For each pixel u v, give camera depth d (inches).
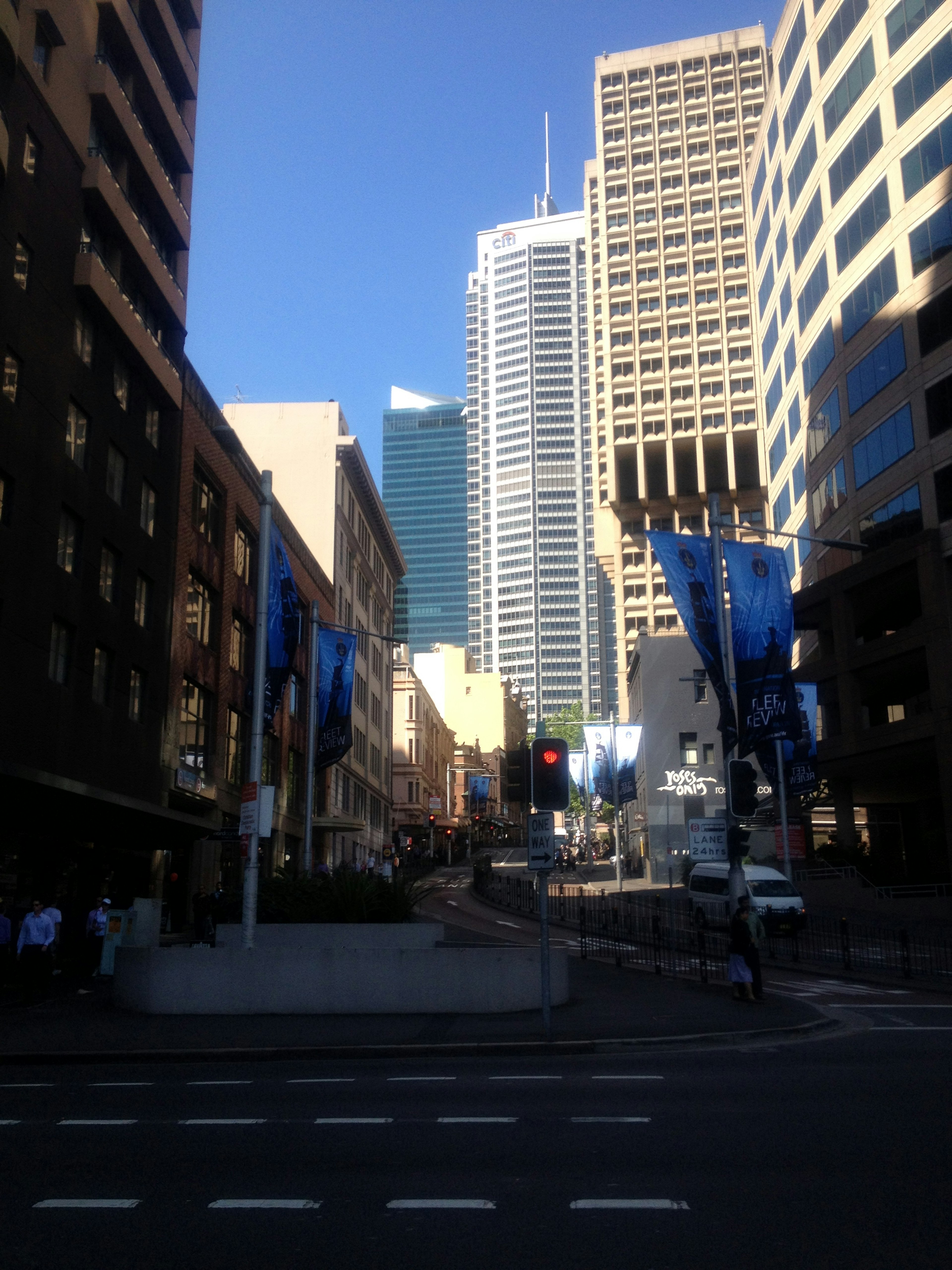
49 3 1152.8
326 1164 301.7
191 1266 219.5
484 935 1496.1
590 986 893.8
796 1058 518.0
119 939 979.9
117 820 1199.6
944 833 1872.5
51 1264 221.1
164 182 1478.8
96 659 1252.5
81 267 1201.4
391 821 3585.1
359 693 3031.5
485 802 4899.1
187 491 1566.2
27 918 786.2
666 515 4485.7
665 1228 241.3
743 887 835.4
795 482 2495.1
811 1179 280.8
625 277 4594.0
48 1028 634.2
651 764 2960.1
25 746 1059.9
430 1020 663.8
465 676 7086.6
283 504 2679.6
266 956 709.9
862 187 2079.2
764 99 4603.8
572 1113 372.8
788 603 1132.5
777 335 2659.9
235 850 1803.6
